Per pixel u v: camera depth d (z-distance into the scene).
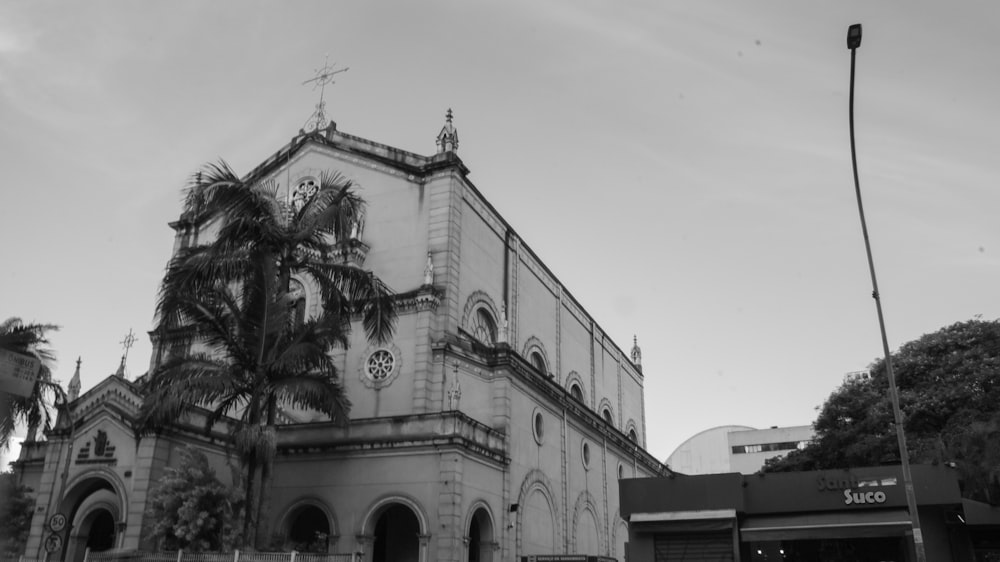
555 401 38.69
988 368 37.66
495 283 39.09
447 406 32.03
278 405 32.56
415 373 32.22
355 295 26.05
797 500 24.69
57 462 27.28
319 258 32.25
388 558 30.78
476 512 29.59
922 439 36.25
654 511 25.73
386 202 36.59
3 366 16.09
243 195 24.48
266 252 24.94
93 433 27.20
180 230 40.66
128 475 25.97
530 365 35.75
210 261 23.75
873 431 39.66
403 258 35.12
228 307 25.45
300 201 38.50
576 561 31.00
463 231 36.16
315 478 29.47
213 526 22.64
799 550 36.72
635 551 25.91
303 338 24.92
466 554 27.52
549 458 37.09
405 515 31.27
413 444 28.19
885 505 23.69
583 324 53.03
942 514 23.52
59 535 25.34
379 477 28.42
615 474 47.69
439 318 33.41
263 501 23.12
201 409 28.38
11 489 26.23
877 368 43.59
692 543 25.45
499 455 31.20
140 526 24.88
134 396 27.00
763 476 25.34
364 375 33.22
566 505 38.41
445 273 34.03
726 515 24.78
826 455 42.12
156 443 25.94
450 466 27.47
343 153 38.53
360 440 28.98
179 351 26.98
